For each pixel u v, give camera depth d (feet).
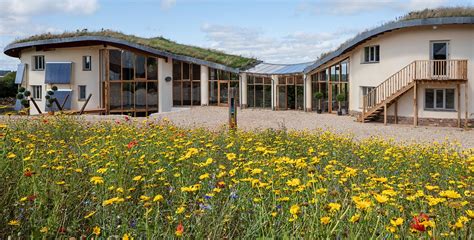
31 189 13.29
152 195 13.91
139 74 110.52
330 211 10.85
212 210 11.86
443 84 75.56
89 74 109.19
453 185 18.08
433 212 11.74
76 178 15.38
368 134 63.62
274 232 10.87
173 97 117.60
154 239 10.57
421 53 77.51
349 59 94.07
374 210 11.23
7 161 15.34
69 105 108.58
